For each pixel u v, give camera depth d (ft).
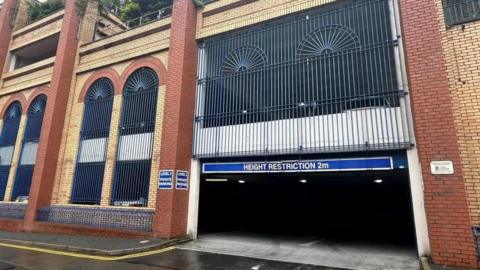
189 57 37.55
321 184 55.77
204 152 35.24
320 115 29.40
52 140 44.83
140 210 35.83
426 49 24.62
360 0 29.81
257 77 33.88
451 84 23.91
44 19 57.93
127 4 78.59
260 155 31.73
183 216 34.17
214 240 34.53
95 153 42.50
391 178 40.65
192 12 39.14
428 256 22.81
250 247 30.96
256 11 35.29
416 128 23.98
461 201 21.40
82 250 29.68
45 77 52.16
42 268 24.11
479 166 21.88
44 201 43.14
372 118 27.07
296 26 32.89
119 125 41.42
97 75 46.14
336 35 30.37
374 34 28.50
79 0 51.24
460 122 23.06
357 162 27.37
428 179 22.61
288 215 62.59
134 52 42.80
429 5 25.22
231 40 36.91
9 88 57.36
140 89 41.32
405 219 57.88
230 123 34.42
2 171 53.01
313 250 29.99
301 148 29.55
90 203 40.88
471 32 24.07
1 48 60.23
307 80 30.86
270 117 32.01
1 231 44.47
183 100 35.76
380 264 24.13
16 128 54.19
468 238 20.79
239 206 58.80
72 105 47.29
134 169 38.40
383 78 27.27
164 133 35.65
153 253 28.45
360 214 61.21
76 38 49.80
